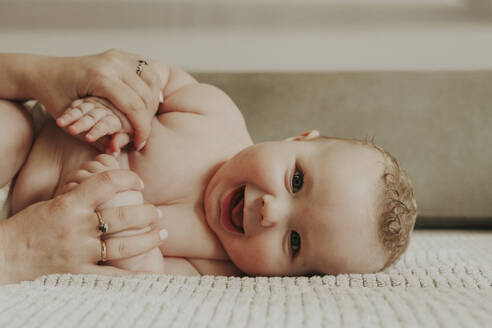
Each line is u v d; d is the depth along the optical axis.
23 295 0.40
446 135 0.79
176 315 0.38
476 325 0.36
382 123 0.80
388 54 1.00
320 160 0.53
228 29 1.00
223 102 0.62
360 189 0.51
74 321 0.37
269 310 0.39
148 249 0.48
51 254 0.46
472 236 0.70
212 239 0.56
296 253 0.52
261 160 0.53
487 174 0.78
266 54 1.00
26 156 0.55
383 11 1.01
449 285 0.45
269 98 0.81
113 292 0.41
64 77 0.52
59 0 0.97
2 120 0.53
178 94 0.61
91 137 0.49
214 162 0.57
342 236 0.51
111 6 0.98
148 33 0.99
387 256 0.52
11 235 0.46
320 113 0.80
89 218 0.46
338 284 0.45
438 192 0.78
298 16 1.01
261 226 0.52
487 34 1.01
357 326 0.37
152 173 0.55
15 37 0.96
